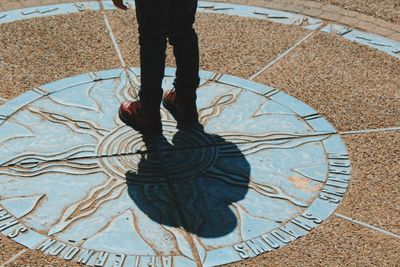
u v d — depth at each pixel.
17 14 6.35
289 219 3.96
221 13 6.53
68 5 6.59
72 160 4.39
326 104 5.12
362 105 5.13
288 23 6.39
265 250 3.73
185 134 4.68
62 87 5.19
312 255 3.70
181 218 3.94
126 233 3.82
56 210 3.97
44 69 5.43
